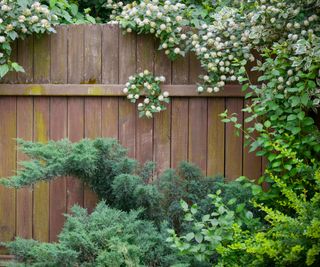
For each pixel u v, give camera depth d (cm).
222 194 357
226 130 382
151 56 384
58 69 388
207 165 384
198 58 371
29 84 386
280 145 329
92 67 387
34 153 334
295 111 333
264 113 349
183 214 351
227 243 296
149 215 346
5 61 378
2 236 392
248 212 315
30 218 391
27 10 372
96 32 387
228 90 378
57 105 390
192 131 384
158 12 370
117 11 463
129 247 280
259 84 378
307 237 261
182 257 309
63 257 277
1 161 392
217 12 411
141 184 339
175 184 362
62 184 389
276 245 264
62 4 424
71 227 302
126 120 387
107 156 354
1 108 392
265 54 348
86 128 389
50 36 388
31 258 301
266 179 339
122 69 386
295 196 285
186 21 378
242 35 359
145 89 380
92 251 287
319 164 313
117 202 353
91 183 361
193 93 380
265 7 352
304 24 351
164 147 386
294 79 335
